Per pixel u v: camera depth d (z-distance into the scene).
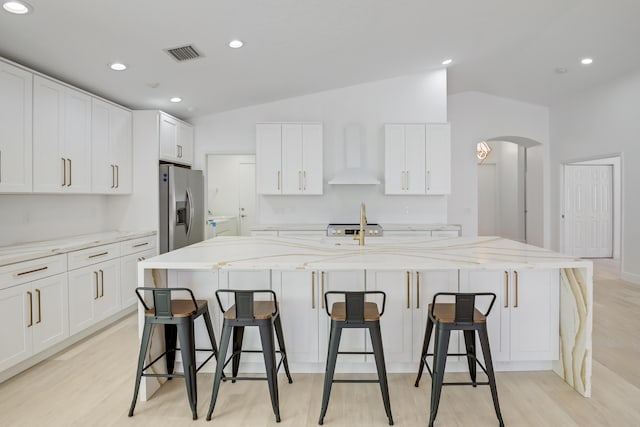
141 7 2.43
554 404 2.20
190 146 5.26
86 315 3.21
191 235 4.86
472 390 2.36
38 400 2.27
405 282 2.49
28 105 2.94
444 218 5.21
